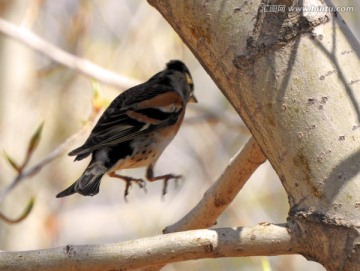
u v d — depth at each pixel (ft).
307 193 15.29
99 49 52.80
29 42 45.44
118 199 58.03
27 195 53.47
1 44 53.47
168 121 32.09
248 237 15.75
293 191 15.65
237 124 45.70
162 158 53.47
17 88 53.01
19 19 51.75
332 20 15.84
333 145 15.03
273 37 15.64
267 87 15.62
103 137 30.04
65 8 55.47
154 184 55.88
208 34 16.43
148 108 31.96
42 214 53.93
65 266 15.70
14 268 15.69
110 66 50.39
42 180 54.39
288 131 15.44
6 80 53.01
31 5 46.75
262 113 15.83
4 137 52.06
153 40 51.29
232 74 16.16
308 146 15.23
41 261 15.72
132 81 45.44
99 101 29.48
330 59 15.43
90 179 28.32
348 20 47.06
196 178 52.70
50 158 28.86
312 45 15.48
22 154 52.34
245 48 15.87
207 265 49.24
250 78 15.84
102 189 58.29
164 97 32.91
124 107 31.76
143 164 31.53
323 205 15.02
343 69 15.43
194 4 16.46
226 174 20.51
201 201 21.21
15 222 26.48
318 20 15.61
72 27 53.47
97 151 29.99
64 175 55.21
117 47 53.62
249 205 50.72
